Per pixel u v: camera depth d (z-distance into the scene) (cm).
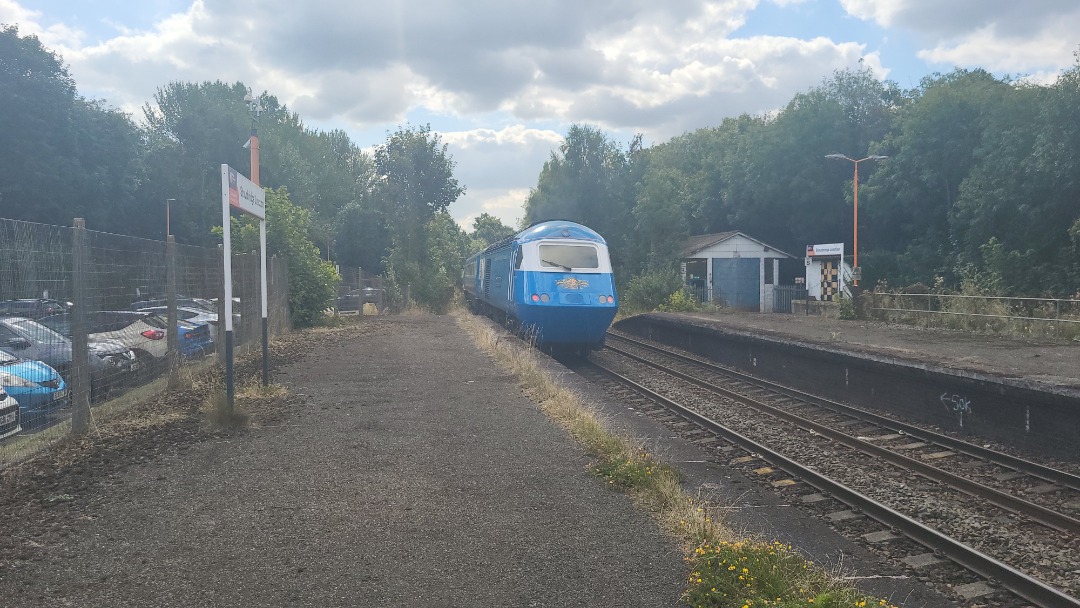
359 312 2898
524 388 1160
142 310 1016
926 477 832
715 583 444
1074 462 898
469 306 3531
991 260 2873
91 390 873
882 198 3738
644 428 942
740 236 3772
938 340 1705
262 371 1221
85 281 830
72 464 702
